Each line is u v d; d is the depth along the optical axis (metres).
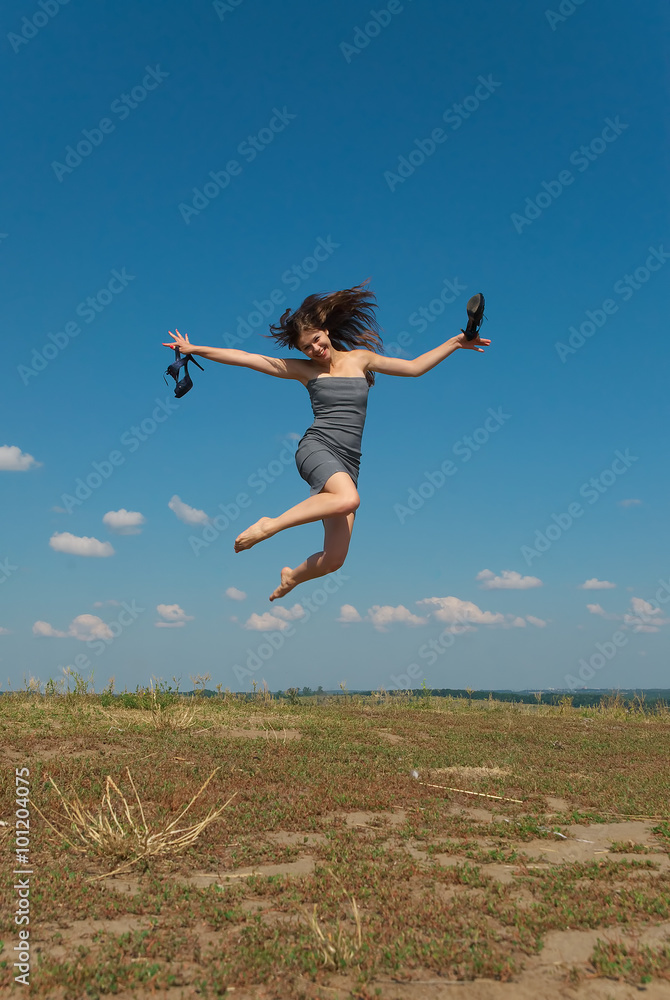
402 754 10.30
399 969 3.70
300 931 4.12
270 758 9.23
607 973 3.66
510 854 5.90
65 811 6.37
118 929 4.17
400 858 5.62
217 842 5.92
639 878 5.22
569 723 15.99
